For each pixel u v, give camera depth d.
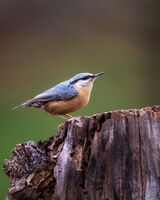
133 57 18.64
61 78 17.70
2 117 14.55
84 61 19.05
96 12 21.83
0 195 10.86
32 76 18.30
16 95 16.72
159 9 18.19
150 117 5.82
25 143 6.55
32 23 22.27
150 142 5.78
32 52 20.44
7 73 18.83
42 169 6.26
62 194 5.95
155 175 5.72
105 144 5.87
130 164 5.77
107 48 19.91
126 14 20.92
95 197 5.79
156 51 17.86
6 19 22.27
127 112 5.90
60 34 21.50
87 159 5.96
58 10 22.34
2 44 21.02
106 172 5.80
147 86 17.02
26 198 6.21
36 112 15.12
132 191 5.70
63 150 6.17
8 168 6.49
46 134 13.24
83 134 6.13
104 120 5.98
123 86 16.81
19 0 22.58
